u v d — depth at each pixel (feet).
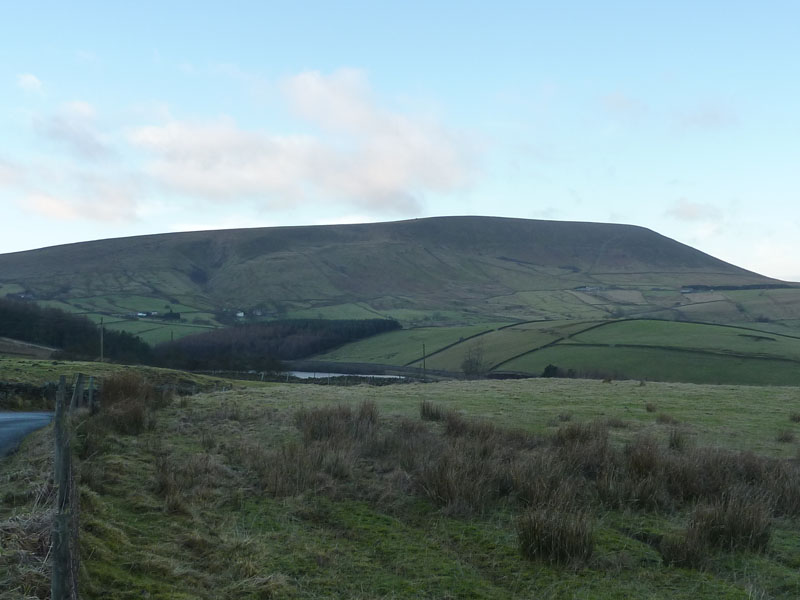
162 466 40.57
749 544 32.48
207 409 74.79
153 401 73.77
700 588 27.63
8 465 40.86
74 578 18.37
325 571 27.55
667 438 61.00
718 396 101.91
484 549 31.30
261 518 34.01
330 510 36.19
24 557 21.36
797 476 43.29
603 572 29.04
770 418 77.92
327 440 51.08
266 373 219.41
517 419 71.10
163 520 31.55
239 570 26.66
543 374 257.75
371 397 95.20
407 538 32.35
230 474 41.68
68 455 21.03
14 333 249.14
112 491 35.04
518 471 40.93
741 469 45.70
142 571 24.76
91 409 64.44
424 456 45.80
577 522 30.96
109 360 216.95
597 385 123.34
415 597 25.48
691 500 40.55
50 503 27.43
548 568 29.19
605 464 44.68
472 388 115.34
